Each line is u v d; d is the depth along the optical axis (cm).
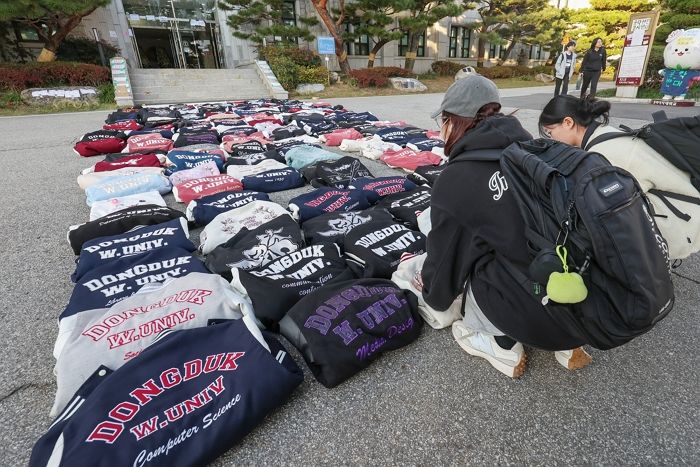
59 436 113
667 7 1398
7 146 631
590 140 176
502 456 130
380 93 1612
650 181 160
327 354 152
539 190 113
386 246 228
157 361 133
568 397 152
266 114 841
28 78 1175
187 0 1777
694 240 165
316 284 196
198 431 120
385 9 1633
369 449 133
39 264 256
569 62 997
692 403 148
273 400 134
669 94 1038
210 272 217
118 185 350
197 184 348
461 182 132
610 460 128
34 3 1118
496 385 158
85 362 142
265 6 1600
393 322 170
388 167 464
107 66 1494
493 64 2591
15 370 167
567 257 107
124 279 194
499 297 134
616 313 107
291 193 380
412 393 154
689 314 199
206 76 1491
